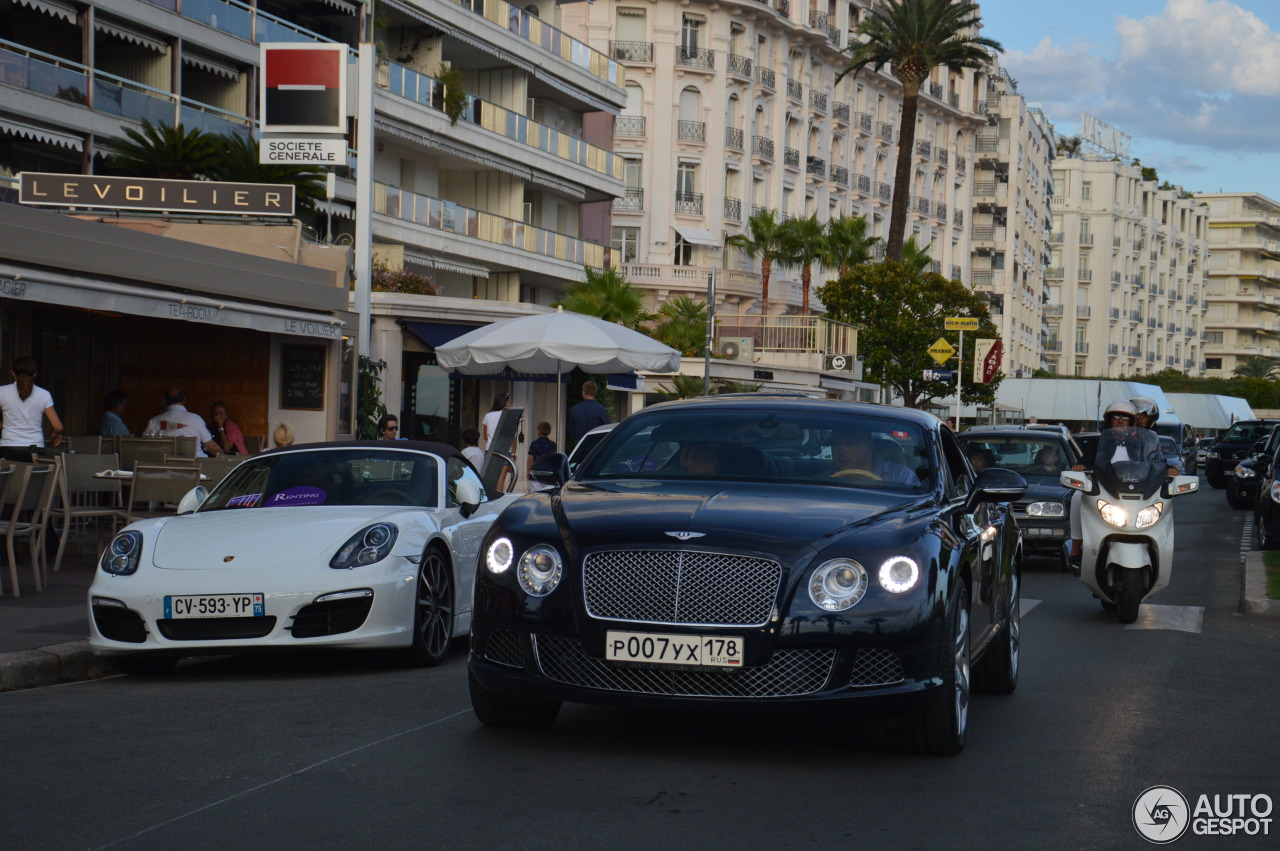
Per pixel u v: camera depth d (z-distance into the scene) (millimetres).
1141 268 148500
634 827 5246
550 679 6273
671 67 65375
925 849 5039
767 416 7801
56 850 4871
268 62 19422
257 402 19672
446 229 41375
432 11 41062
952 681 6387
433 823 5258
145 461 15805
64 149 30703
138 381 20250
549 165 48031
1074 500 13211
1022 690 8789
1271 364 170125
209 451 17750
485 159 44125
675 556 6148
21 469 11484
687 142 65688
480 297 47000
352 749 6559
